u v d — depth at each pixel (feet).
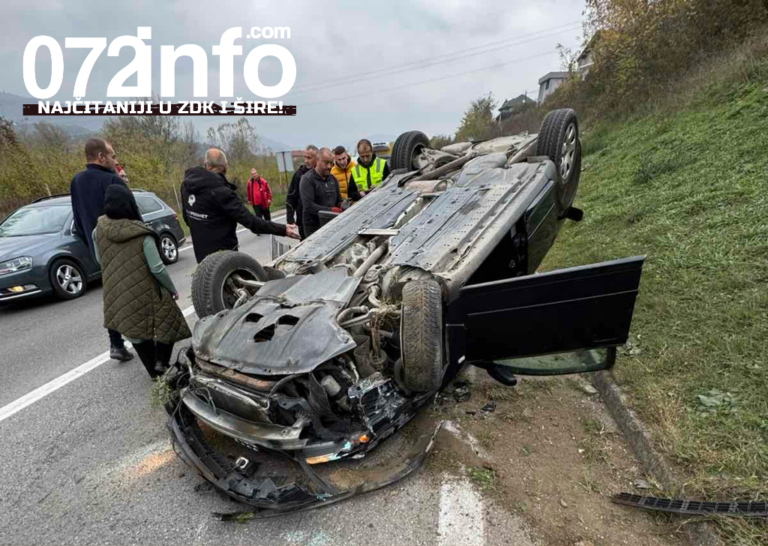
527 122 79.82
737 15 34.81
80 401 12.59
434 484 8.44
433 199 13.93
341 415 8.72
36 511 8.65
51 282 22.98
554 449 9.07
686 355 9.96
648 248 15.37
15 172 44.98
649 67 40.60
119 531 8.02
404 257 10.78
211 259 11.54
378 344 9.41
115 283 11.70
